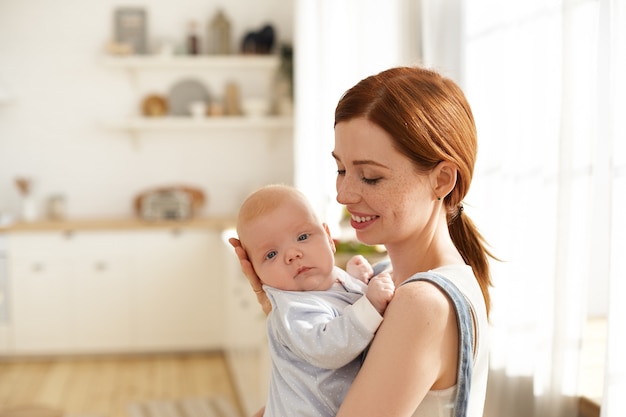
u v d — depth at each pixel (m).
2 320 5.59
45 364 5.50
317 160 5.16
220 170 6.27
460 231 1.43
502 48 2.79
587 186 2.43
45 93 6.07
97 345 5.66
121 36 6.05
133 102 6.15
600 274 3.44
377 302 1.17
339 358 1.19
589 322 3.34
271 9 6.20
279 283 1.38
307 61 5.25
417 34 3.67
